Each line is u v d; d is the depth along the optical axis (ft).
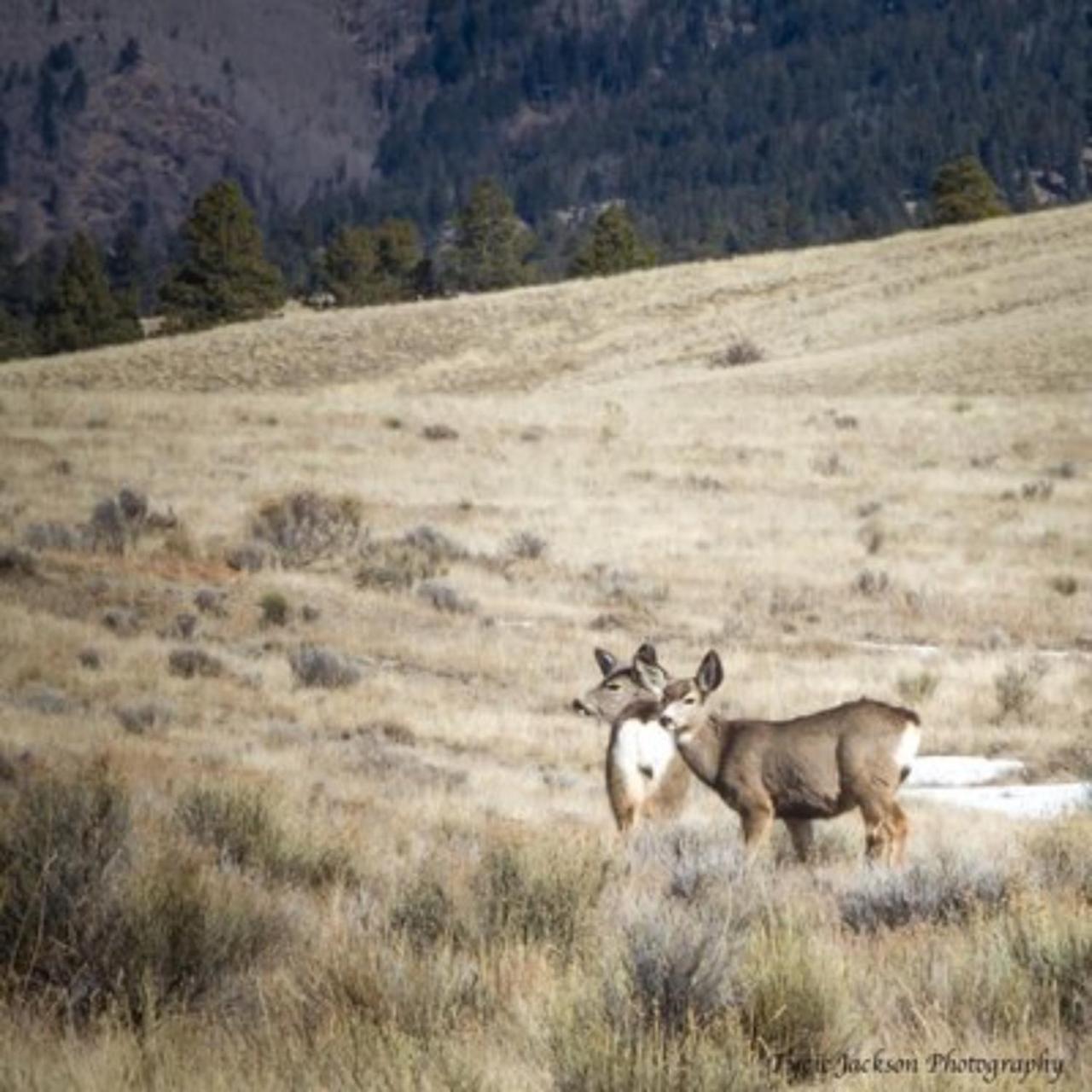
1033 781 294.25
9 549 419.13
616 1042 72.79
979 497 651.25
